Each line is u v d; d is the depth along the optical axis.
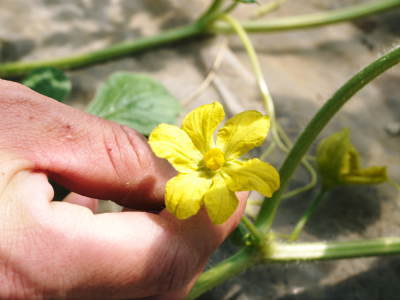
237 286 0.25
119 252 0.18
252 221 0.27
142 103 0.26
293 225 0.27
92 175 0.19
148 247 0.18
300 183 0.29
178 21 0.37
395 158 0.30
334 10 0.39
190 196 0.17
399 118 0.32
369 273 0.26
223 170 0.18
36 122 0.19
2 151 0.18
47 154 0.19
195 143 0.19
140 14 0.37
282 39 0.37
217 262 0.26
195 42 0.35
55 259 0.17
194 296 0.22
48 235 0.17
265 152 0.30
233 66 0.34
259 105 0.32
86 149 0.19
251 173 0.18
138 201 0.20
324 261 0.26
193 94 0.32
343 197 0.28
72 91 0.32
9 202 0.17
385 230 0.27
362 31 0.37
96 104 0.26
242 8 0.38
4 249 0.17
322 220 0.27
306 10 0.39
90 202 0.23
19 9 0.36
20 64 0.32
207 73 0.33
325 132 0.31
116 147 0.20
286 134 0.31
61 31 0.35
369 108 0.32
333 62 0.35
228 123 0.19
